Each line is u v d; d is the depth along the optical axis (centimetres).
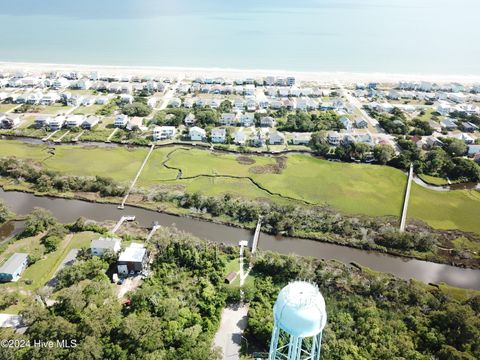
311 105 18638
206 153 14238
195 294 7831
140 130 15588
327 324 7125
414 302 7750
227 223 10425
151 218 10606
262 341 6938
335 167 13512
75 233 9594
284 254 9294
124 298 7762
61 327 6469
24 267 8450
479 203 11706
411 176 12925
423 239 9706
